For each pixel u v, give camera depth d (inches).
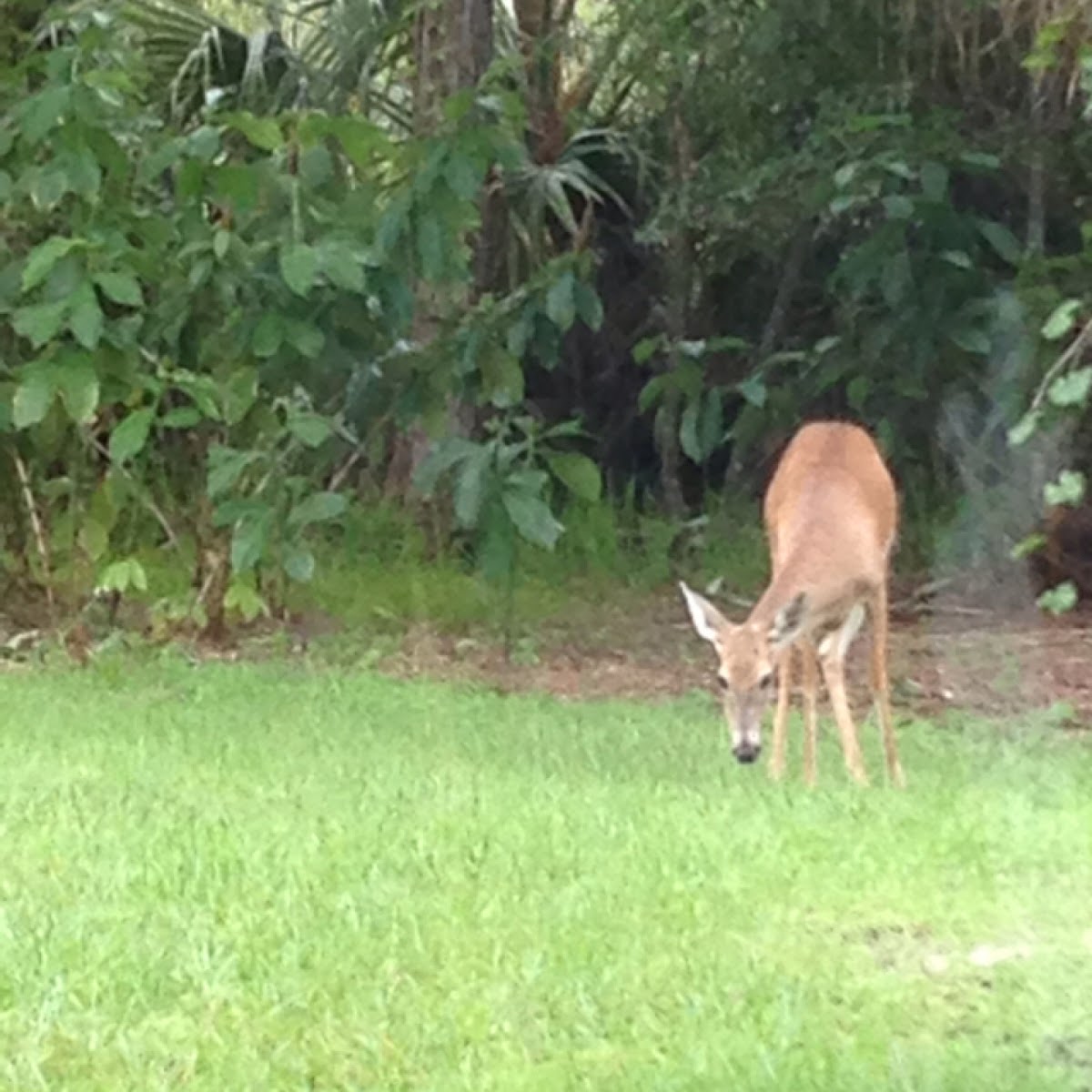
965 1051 206.7
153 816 310.5
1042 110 550.6
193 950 239.3
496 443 449.4
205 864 277.6
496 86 481.7
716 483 709.3
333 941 243.6
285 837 295.0
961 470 564.7
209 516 492.7
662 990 227.8
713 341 566.3
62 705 413.4
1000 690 464.4
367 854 284.2
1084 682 471.2
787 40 554.3
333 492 490.3
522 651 501.7
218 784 336.8
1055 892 265.9
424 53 570.9
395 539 597.6
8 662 483.2
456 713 416.5
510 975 232.5
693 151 619.2
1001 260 575.8
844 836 298.2
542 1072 201.6
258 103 589.0
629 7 597.0
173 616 501.0
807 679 369.1
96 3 482.0
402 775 346.6
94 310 411.2
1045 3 470.3
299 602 539.5
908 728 422.3
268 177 430.9
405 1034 214.2
